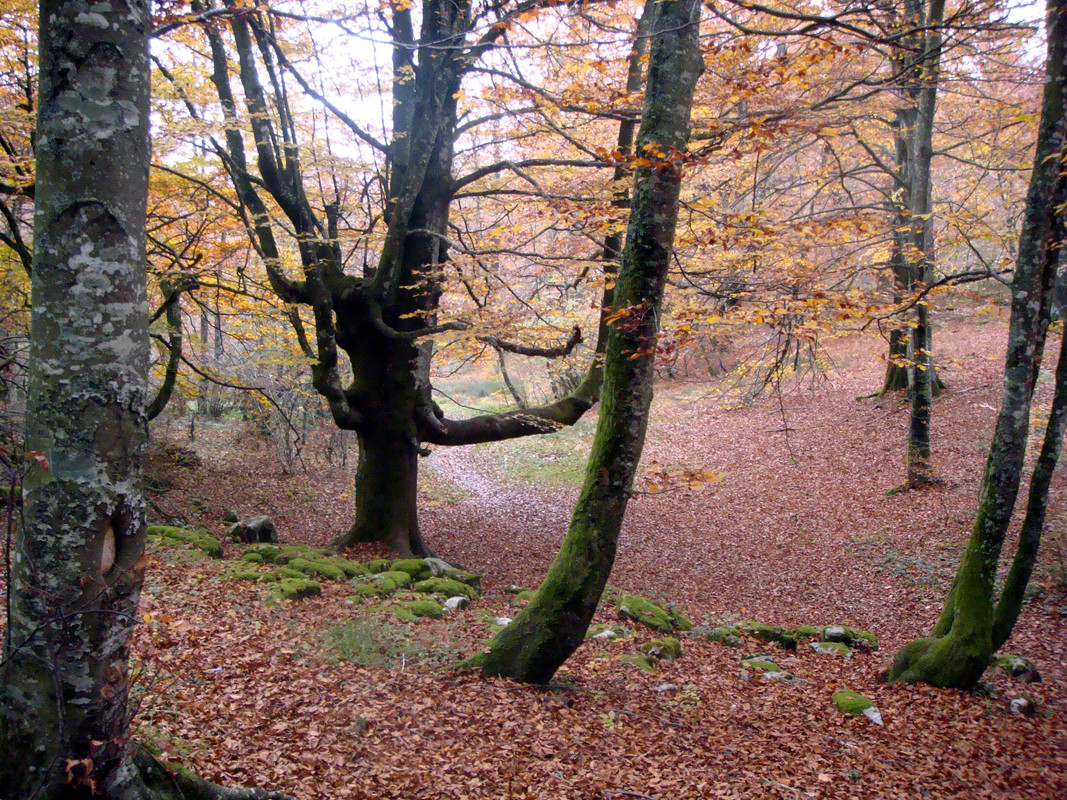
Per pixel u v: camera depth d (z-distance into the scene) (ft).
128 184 9.10
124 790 9.68
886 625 35.68
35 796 8.75
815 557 46.24
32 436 8.91
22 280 37.24
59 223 8.78
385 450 42.04
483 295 40.09
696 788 16.60
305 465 66.28
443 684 20.59
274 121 33.40
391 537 41.75
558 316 44.88
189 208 39.04
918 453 52.49
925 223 47.32
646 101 20.52
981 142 49.47
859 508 52.44
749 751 19.61
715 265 35.50
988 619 25.54
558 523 57.52
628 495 21.33
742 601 40.75
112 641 9.23
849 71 41.65
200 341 49.24
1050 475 24.77
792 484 60.03
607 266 32.32
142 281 9.46
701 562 47.62
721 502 59.26
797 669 28.89
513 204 43.29
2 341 23.48
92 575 8.98
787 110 23.13
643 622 32.78
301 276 43.19
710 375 97.91
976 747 21.22
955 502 48.93
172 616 21.97
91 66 8.74
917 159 47.52
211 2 28.73
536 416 41.78
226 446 69.05
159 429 67.26
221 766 13.98
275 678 19.04
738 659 29.37
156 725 14.94
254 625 22.67
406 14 37.91
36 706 8.93
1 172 26.76
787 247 29.78
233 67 38.88
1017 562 25.59
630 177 31.68
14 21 28.07
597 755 17.65
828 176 53.21
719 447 73.00
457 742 17.25
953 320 88.17
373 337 40.57
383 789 14.74
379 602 28.37
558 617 21.24
